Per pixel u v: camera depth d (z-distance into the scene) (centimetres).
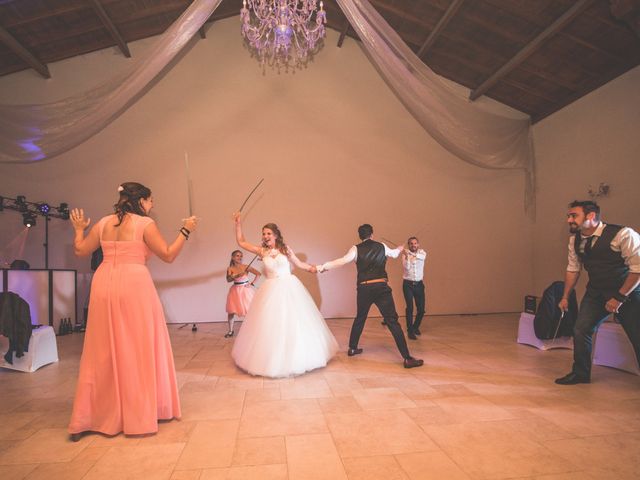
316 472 177
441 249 753
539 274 754
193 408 263
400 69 470
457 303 750
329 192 734
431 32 632
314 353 347
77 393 220
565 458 187
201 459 191
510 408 255
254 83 733
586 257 303
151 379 222
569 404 261
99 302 221
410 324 505
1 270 522
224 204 709
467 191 765
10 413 262
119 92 464
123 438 216
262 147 726
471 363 375
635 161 555
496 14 555
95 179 687
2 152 498
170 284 691
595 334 370
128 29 664
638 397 274
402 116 757
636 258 272
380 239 739
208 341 517
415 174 755
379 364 375
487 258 763
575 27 535
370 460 188
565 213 688
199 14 405
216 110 721
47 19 587
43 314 568
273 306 356
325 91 747
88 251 232
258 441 211
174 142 707
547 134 727
